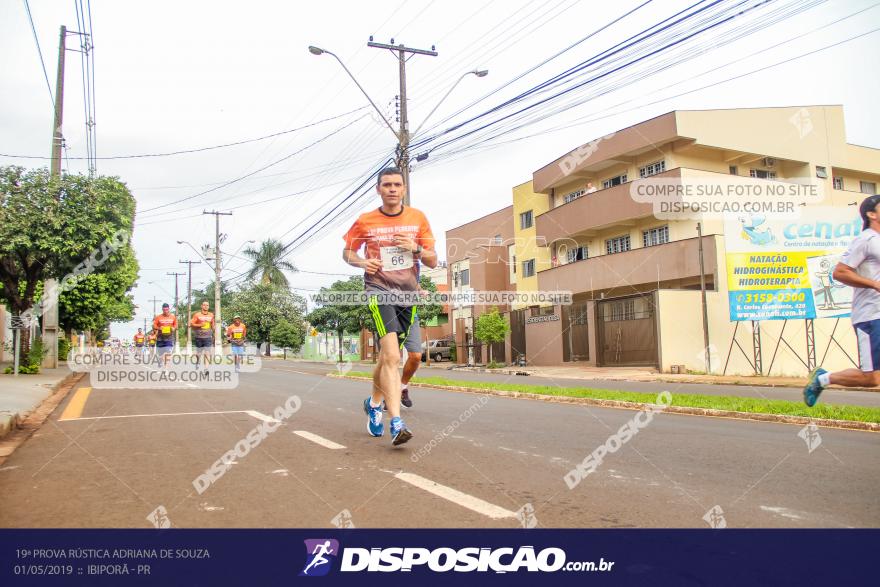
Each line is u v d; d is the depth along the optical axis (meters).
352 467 5.00
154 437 6.55
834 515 3.73
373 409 6.26
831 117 27.58
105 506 4.00
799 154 26.50
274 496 4.17
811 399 6.56
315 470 4.89
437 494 4.21
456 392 13.87
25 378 14.96
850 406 8.89
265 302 53.91
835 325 20.45
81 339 42.19
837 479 4.62
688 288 23.61
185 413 8.59
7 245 15.25
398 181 5.61
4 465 5.27
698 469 4.97
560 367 26.86
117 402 10.24
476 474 4.77
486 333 28.55
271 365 30.88
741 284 18.75
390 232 5.66
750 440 6.44
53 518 3.78
